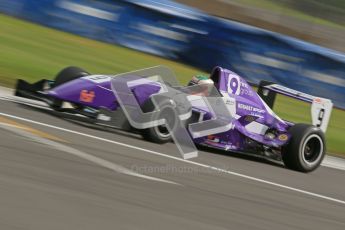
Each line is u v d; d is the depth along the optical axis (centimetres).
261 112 3011
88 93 2659
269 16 6250
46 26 5234
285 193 2333
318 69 5491
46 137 2209
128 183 1858
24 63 4147
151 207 1669
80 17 5238
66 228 1348
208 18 5353
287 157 2980
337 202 2416
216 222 1686
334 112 5516
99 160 2064
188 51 5362
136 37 5294
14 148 1919
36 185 1593
